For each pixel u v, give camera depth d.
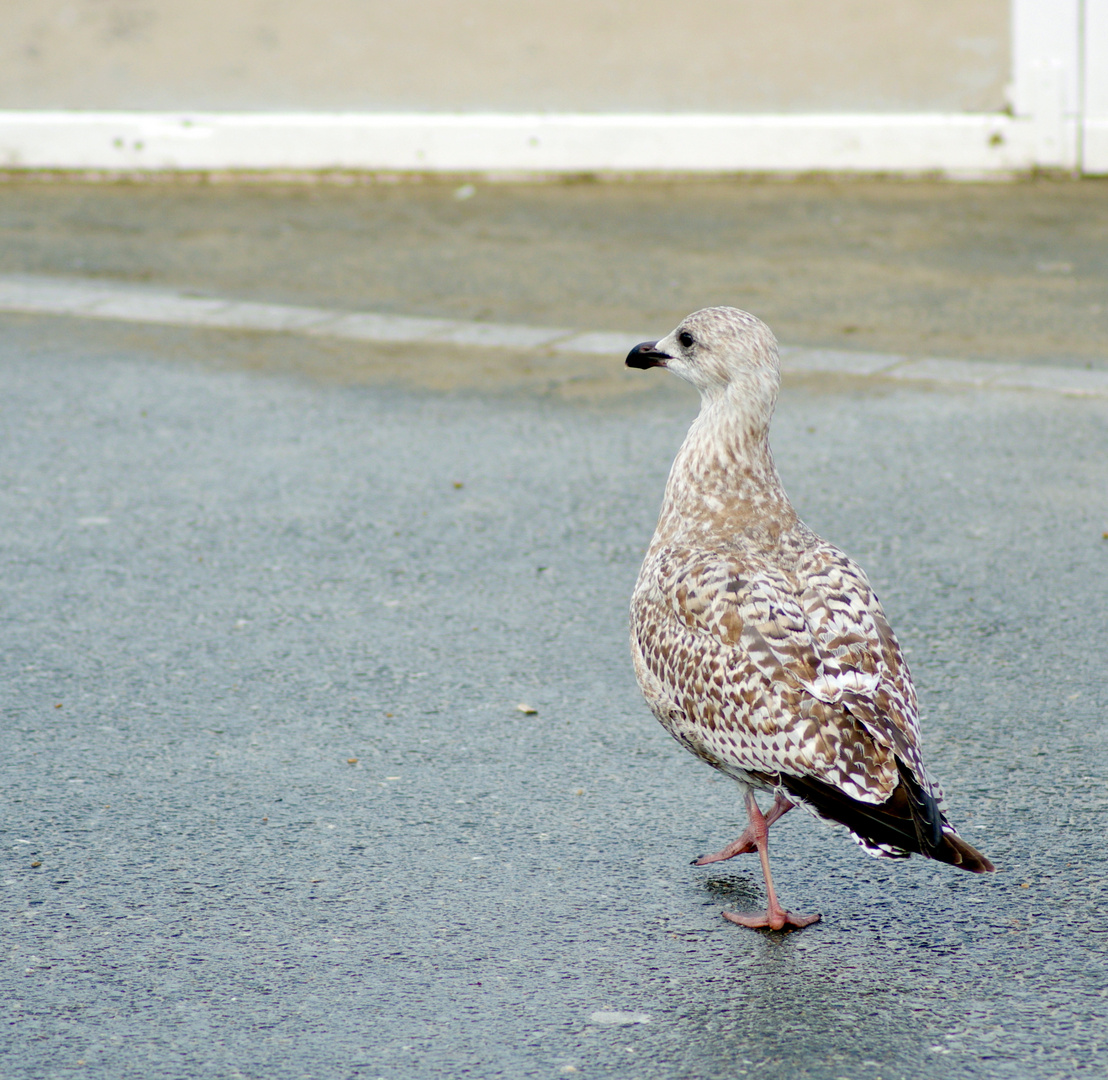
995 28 19.23
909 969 5.25
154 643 7.98
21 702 7.30
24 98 20.81
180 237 17.70
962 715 7.11
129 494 10.24
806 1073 4.69
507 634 8.09
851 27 19.53
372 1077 4.68
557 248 17.09
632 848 6.07
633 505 10.02
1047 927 5.49
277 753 6.83
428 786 6.55
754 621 5.25
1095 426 11.43
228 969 5.25
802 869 5.94
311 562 9.09
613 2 19.86
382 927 5.52
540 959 5.32
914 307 14.70
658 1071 4.71
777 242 17.14
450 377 12.95
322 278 16.08
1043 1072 4.67
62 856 5.97
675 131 19.94
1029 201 18.53
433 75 20.38
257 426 11.69
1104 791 6.41
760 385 5.84
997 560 8.99
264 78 20.58
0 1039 4.86
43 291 15.58
